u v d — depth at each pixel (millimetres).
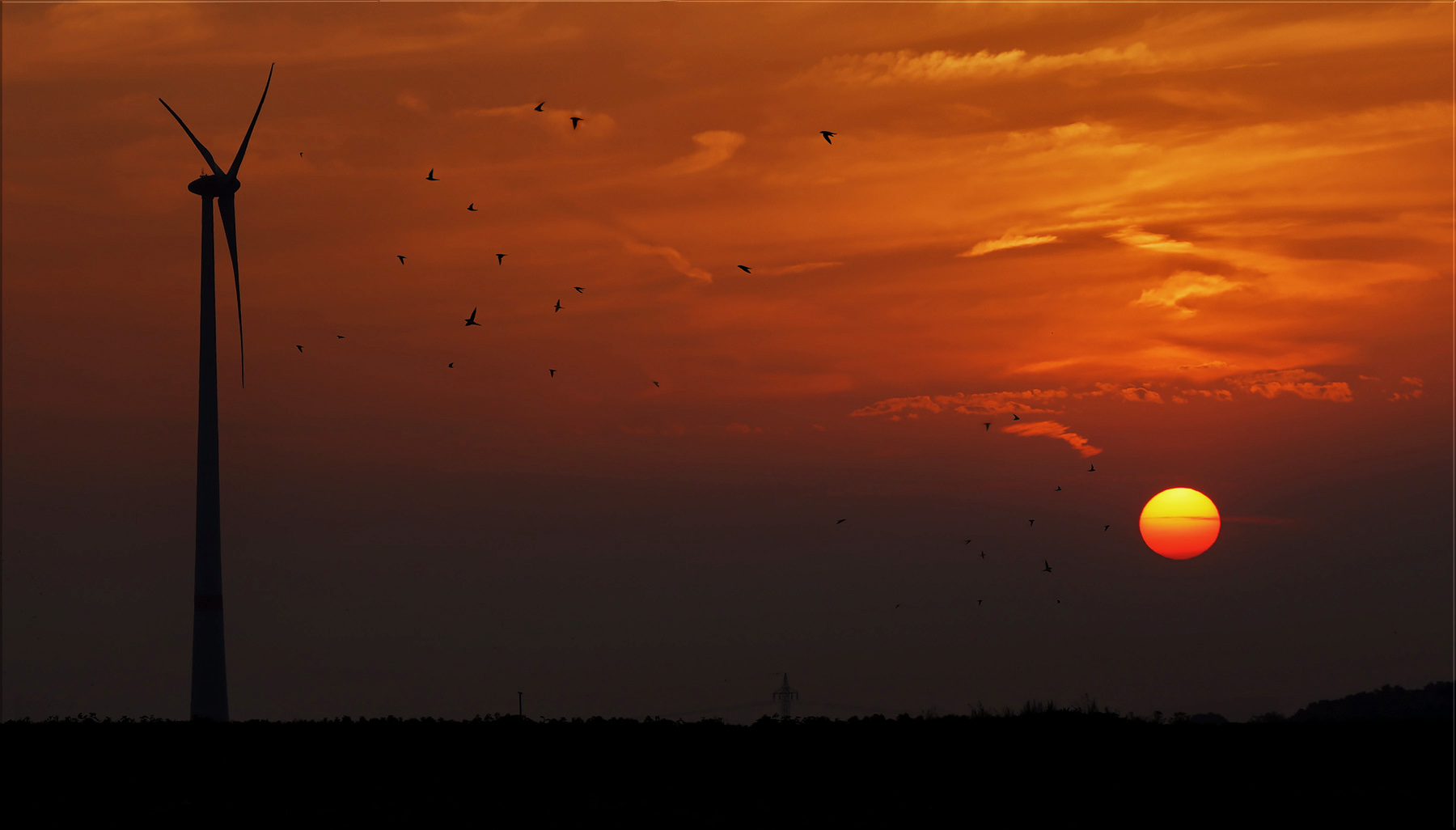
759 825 141375
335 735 186250
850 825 141125
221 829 141000
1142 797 151875
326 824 142500
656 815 145375
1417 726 187875
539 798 153375
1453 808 145500
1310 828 139750
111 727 193500
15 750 174625
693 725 196250
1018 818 144125
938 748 177875
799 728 192875
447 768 167750
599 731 189625
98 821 143750
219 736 184875
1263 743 178625
